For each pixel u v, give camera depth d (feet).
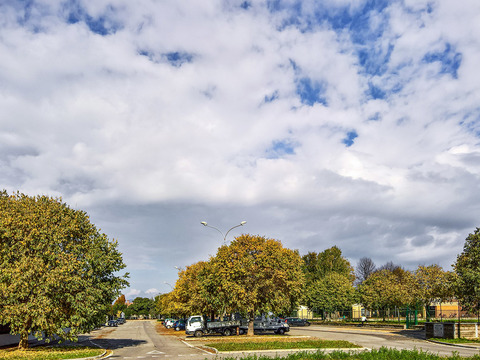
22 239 86.53
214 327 134.92
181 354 84.43
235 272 118.42
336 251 321.52
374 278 212.23
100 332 188.75
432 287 144.66
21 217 87.30
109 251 101.24
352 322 220.43
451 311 237.25
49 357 76.23
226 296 121.70
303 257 333.01
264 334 139.74
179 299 182.19
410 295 153.89
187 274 172.86
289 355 63.98
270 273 121.49
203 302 155.74
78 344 112.68
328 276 250.37
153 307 599.57
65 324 88.17
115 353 87.40
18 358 75.10
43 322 85.81
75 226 94.22
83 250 95.20
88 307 89.92
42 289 84.23
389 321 203.72
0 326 103.71
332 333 144.46
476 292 103.91
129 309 602.85
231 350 85.66
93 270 95.14
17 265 82.89
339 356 62.85
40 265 84.33
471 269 107.04
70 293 89.10
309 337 119.03
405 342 107.45
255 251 123.44
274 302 121.19
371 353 64.28
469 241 111.34
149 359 75.46
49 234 88.43
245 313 124.26
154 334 168.96
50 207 93.91
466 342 101.40
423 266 151.43
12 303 82.79
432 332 115.34
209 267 142.72
